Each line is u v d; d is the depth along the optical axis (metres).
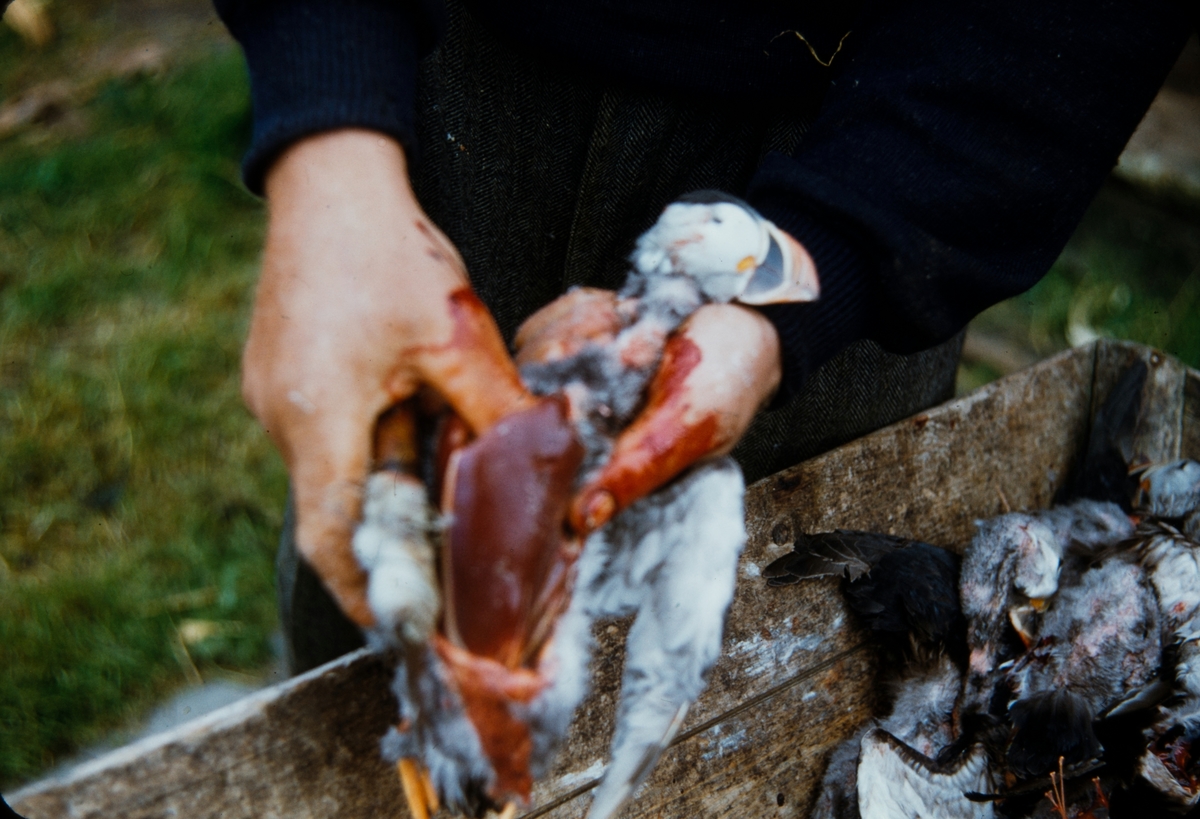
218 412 2.88
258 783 1.17
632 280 1.05
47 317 3.12
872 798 1.44
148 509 2.62
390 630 0.84
